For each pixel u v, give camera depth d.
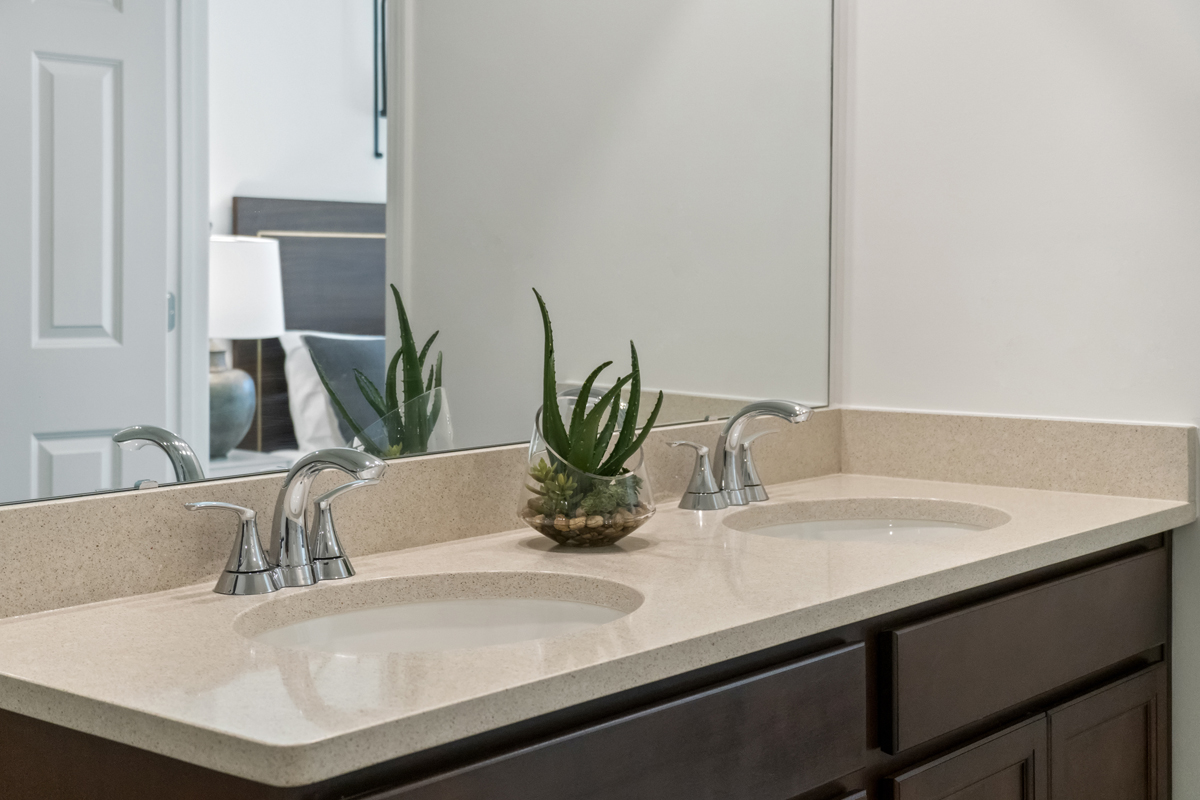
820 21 2.08
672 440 1.83
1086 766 1.58
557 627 1.28
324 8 1.38
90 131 1.18
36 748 0.95
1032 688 1.46
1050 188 1.84
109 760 0.89
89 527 1.16
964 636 1.35
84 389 1.18
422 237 1.50
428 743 0.81
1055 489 1.85
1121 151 1.76
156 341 1.24
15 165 1.13
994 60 1.89
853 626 1.23
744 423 1.76
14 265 1.13
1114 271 1.78
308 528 1.28
